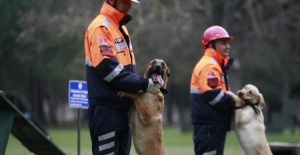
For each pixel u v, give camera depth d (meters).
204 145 8.78
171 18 27.41
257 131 8.71
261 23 29.20
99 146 6.66
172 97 56.56
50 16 27.27
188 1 28.03
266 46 32.47
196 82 8.86
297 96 51.72
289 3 29.77
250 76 47.97
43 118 47.38
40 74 37.41
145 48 29.88
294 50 36.50
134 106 6.67
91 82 6.66
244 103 8.79
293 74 46.62
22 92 43.22
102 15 6.73
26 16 27.53
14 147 17.23
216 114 8.74
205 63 8.79
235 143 22.62
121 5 6.75
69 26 26.42
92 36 6.61
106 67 6.48
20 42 29.52
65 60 33.62
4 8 27.48
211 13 28.30
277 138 27.03
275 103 55.44
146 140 6.59
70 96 9.61
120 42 6.71
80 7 26.61
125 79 6.48
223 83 8.92
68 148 17.64
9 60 34.34
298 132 35.97
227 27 28.20
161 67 6.73
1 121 8.00
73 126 45.59
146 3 26.27
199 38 32.44
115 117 6.62
